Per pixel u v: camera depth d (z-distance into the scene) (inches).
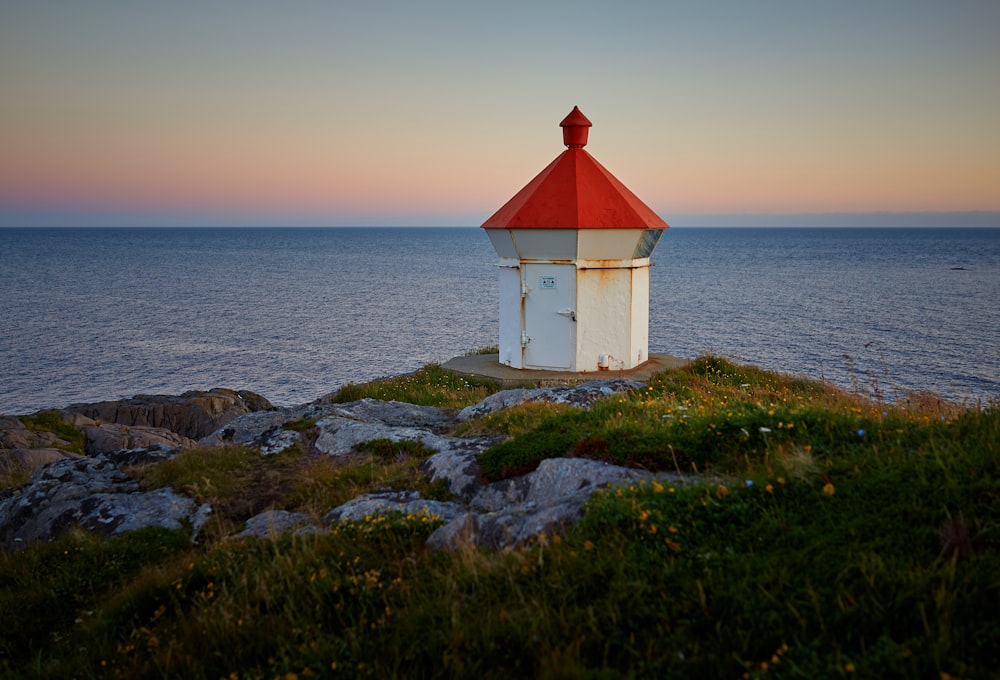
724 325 2159.2
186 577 239.1
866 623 139.1
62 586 274.1
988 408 245.8
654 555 177.2
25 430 778.8
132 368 1745.8
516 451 313.0
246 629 192.5
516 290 743.7
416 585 196.4
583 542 192.2
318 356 1893.5
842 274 4234.7
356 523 260.5
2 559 306.8
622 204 716.0
